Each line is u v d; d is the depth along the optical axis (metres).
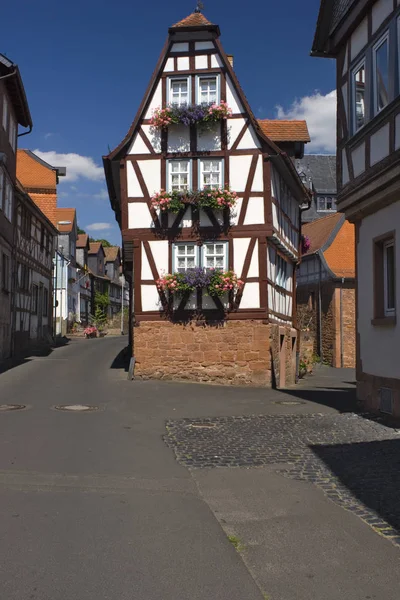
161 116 17.67
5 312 23.09
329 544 4.69
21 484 6.27
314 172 51.22
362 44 11.02
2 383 15.50
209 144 18.02
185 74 18.11
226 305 17.55
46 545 4.55
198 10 18.28
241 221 17.73
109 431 9.31
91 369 19.97
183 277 17.28
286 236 20.53
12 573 4.04
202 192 17.44
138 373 17.59
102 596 3.74
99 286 68.94
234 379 17.38
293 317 23.22
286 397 14.02
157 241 17.89
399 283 9.79
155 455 7.79
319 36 12.38
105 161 18.30
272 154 17.80
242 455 7.80
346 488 6.24
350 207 11.49
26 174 35.78
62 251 50.50
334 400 13.44
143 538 4.77
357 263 11.53
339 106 12.09
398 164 9.38
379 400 10.54
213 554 4.46
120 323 60.59
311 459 7.54
